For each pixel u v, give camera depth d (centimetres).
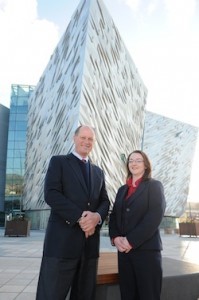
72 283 342
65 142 2483
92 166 389
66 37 3023
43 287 319
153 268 340
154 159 5850
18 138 4934
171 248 1445
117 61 3102
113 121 2884
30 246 1431
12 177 4800
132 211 361
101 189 387
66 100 2662
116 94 3025
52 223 345
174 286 405
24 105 5078
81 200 350
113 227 383
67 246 327
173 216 6088
